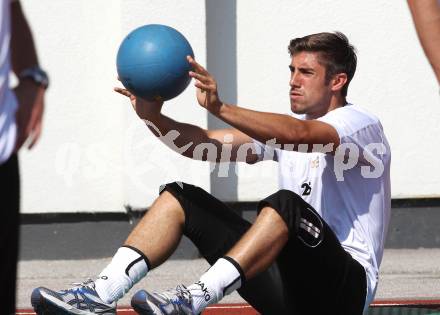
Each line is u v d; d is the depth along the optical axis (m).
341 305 15.96
